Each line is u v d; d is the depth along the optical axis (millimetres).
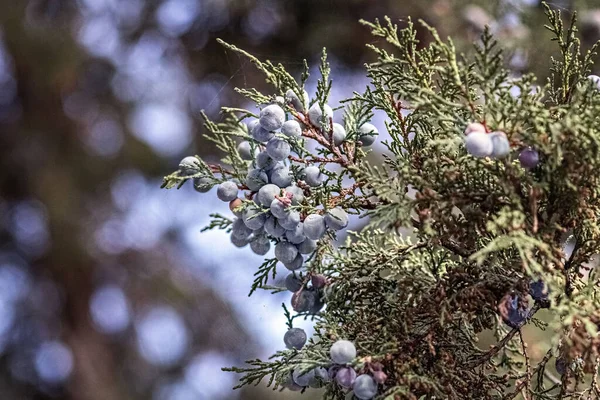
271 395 1450
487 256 656
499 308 632
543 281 630
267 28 1104
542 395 676
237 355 1527
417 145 667
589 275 641
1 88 1524
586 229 649
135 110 1470
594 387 662
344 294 679
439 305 649
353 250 688
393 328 656
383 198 652
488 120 628
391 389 633
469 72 645
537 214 644
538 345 797
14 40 1438
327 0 1068
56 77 1465
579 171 629
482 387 666
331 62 1087
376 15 1054
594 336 616
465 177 648
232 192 668
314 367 648
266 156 661
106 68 1434
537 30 904
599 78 650
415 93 644
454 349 666
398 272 672
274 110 650
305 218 658
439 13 1006
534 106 625
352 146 673
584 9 878
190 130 1345
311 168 662
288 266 673
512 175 629
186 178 673
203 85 1229
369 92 670
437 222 638
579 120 620
